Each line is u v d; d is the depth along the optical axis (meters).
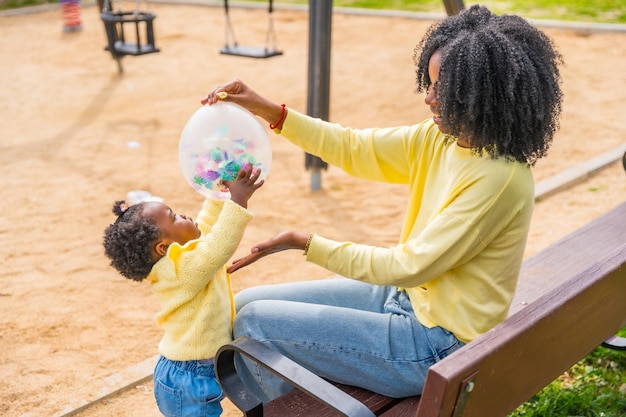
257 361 2.13
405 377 2.33
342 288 2.65
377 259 2.23
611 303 2.33
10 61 9.81
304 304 2.42
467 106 2.12
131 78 9.03
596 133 6.88
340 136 2.71
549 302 2.01
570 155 6.35
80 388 3.32
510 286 2.31
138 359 3.58
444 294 2.29
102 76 9.12
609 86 8.30
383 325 2.35
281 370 2.08
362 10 12.44
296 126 2.71
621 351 3.20
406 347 2.32
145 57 10.02
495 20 2.24
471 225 2.13
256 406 2.22
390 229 5.15
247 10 13.03
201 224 2.63
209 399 2.45
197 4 13.38
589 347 2.37
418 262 2.17
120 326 3.87
